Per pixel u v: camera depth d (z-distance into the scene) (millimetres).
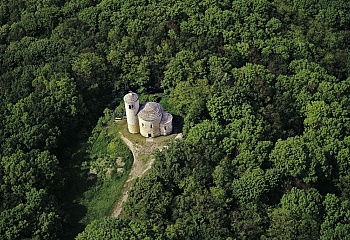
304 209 169375
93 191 192875
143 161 196125
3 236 165250
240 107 198500
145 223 167500
